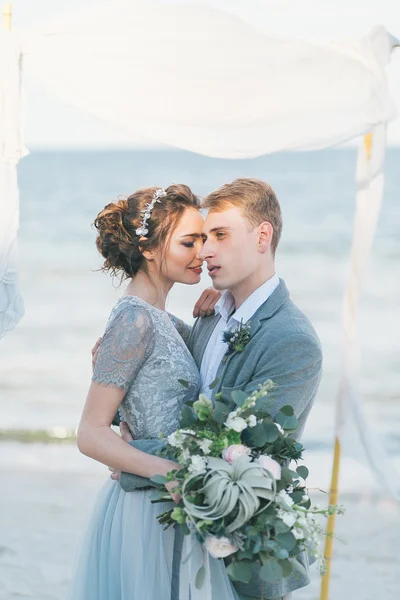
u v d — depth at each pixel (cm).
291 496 257
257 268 284
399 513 655
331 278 1623
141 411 278
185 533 244
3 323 273
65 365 1235
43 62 269
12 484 734
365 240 280
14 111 268
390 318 1379
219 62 264
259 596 278
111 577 275
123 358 270
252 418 251
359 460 285
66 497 693
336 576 544
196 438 251
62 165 3781
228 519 241
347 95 263
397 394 1086
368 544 593
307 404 282
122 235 288
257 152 269
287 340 271
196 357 303
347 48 260
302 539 249
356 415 283
